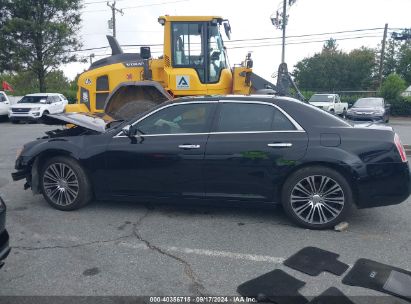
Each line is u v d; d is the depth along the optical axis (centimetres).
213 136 476
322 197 455
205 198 485
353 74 6203
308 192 457
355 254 393
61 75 3738
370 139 445
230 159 465
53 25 2286
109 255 395
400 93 2928
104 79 980
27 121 2072
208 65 926
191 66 923
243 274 354
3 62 2336
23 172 539
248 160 461
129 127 498
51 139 536
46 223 486
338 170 447
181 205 549
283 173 455
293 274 353
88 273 358
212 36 926
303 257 387
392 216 505
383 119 2047
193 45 919
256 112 476
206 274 355
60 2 2302
